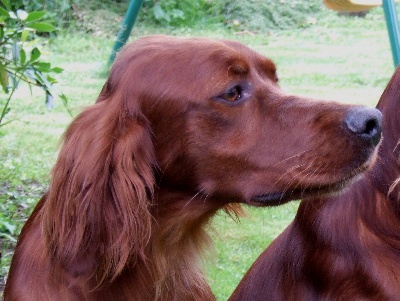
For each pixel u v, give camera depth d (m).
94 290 3.04
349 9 6.66
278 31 14.95
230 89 2.96
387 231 3.08
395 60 6.54
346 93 10.35
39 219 3.16
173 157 3.07
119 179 2.91
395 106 3.06
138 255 3.12
